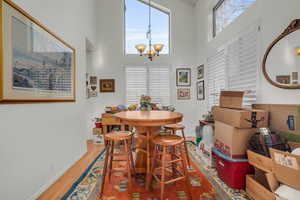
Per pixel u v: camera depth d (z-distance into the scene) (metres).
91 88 4.13
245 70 2.29
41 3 1.80
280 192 1.22
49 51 1.91
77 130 2.67
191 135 4.27
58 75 2.11
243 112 1.67
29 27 1.58
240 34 2.40
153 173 1.70
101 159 2.68
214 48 3.22
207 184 1.83
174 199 1.57
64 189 1.79
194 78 4.28
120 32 4.22
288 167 1.17
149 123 1.64
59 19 2.20
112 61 4.20
